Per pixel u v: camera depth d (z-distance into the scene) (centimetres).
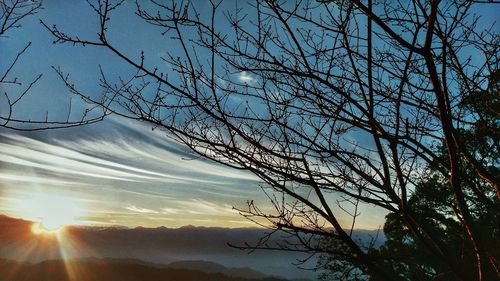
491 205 370
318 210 357
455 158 303
